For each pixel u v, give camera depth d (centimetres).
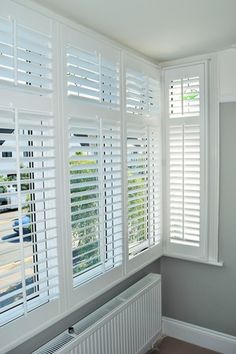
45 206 173
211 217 264
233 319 262
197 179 262
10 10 145
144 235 259
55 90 169
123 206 228
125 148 228
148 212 259
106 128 210
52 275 172
